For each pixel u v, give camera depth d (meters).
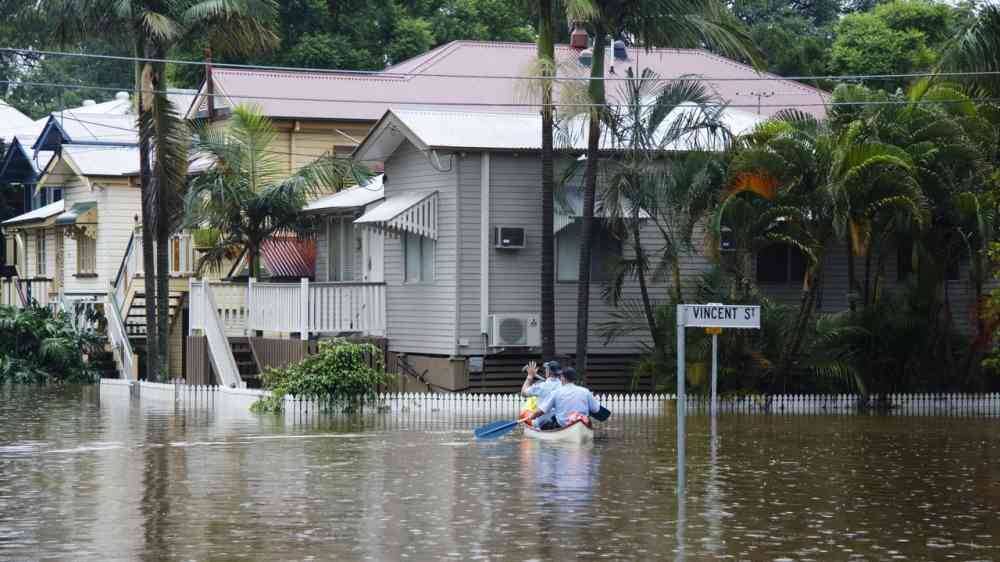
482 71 73.50
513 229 50.22
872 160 44.16
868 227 45.59
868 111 47.88
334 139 69.31
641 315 51.22
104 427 42.47
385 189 55.50
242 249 63.03
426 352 52.00
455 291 50.22
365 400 47.81
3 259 93.50
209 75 70.00
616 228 49.50
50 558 21.75
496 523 24.94
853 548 22.81
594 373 51.59
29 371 63.16
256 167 59.44
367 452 35.75
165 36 51.66
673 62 72.94
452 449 36.53
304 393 47.38
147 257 55.94
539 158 50.91
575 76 46.88
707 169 46.66
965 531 24.44
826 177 45.28
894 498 28.23
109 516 25.64
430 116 52.16
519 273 50.81
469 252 50.38
